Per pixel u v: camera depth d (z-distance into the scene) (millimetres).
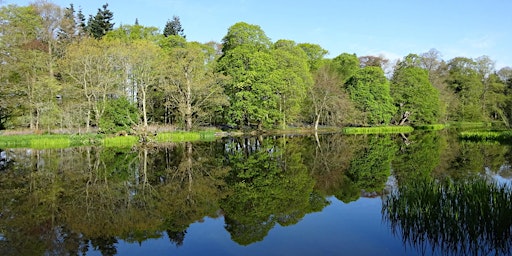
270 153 26031
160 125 40000
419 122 58219
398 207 9648
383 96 52312
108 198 12844
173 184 15336
